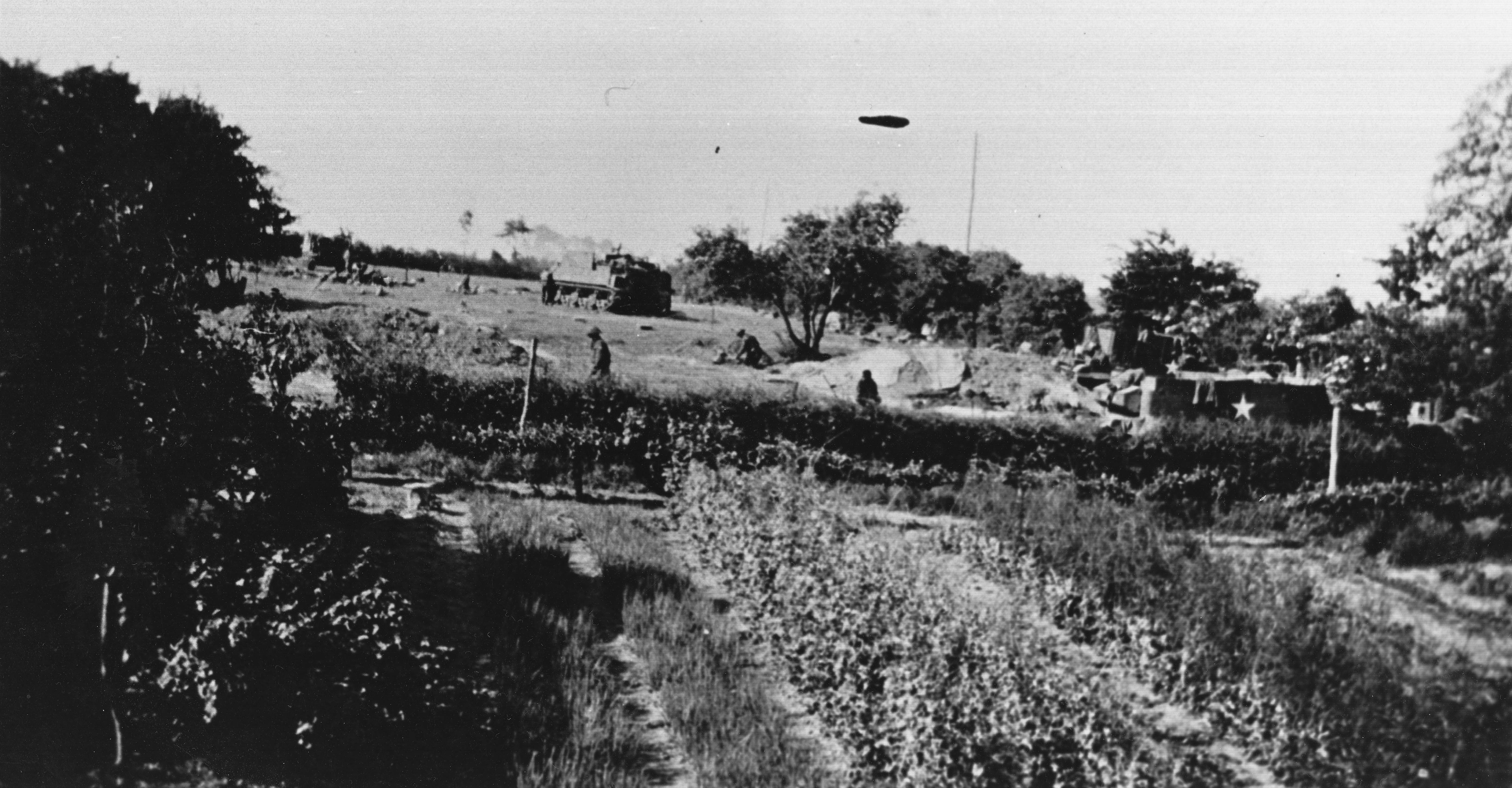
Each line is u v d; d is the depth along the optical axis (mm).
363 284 37750
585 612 11617
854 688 9758
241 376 8594
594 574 13234
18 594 7145
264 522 8508
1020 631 11062
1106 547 14664
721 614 12664
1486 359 17406
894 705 9188
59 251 6988
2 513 6934
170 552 7680
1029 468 21844
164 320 7562
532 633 10492
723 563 13844
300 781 7133
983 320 48875
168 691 7273
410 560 12203
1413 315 18031
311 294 32281
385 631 7836
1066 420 25672
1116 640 12672
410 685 7789
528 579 12094
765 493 15328
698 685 9977
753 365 33406
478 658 9789
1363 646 10711
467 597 11383
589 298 42594
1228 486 21109
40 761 6824
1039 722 9250
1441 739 9914
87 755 6973
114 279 7203
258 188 9711
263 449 9055
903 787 8805
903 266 38812
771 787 8305
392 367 19078
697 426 19812
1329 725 10172
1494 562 15375
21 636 7164
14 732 6922
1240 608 11992
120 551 7176
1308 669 10508
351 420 15250
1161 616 12352
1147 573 13766
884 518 17984
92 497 7090
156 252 7535
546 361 27969
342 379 18375
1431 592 13344
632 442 18875
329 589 7973
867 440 21797
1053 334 46656
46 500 7055
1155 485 20875
